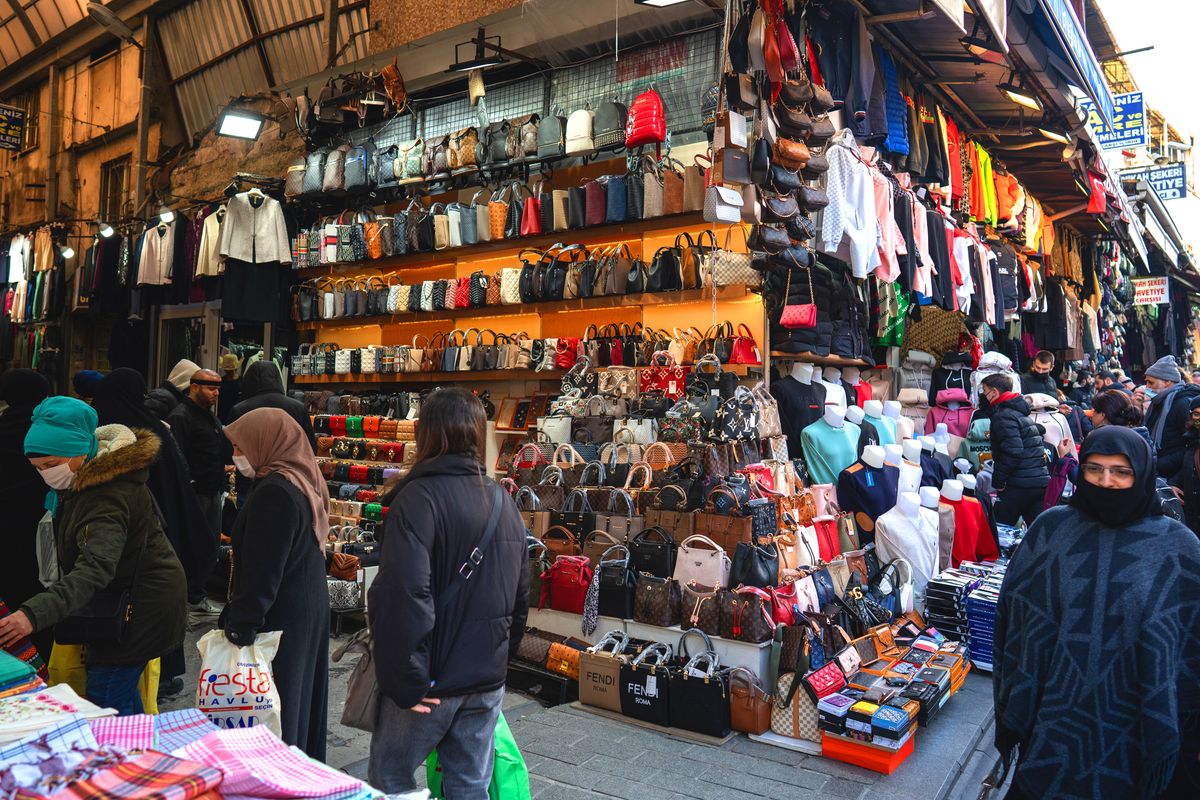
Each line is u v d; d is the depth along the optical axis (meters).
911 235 6.66
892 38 6.23
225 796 1.28
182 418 5.05
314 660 2.80
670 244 6.55
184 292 9.81
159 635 2.83
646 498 4.83
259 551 2.57
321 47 10.29
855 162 5.78
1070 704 2.20
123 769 1.25
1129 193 13.13
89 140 13.62
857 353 6.57
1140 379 19.09
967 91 7.55
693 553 4.42
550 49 7.10
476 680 2.29
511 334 7.41
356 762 3.56
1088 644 2.20
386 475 7.13
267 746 1.46
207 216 8.99
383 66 8.52
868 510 5.53
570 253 6.92
